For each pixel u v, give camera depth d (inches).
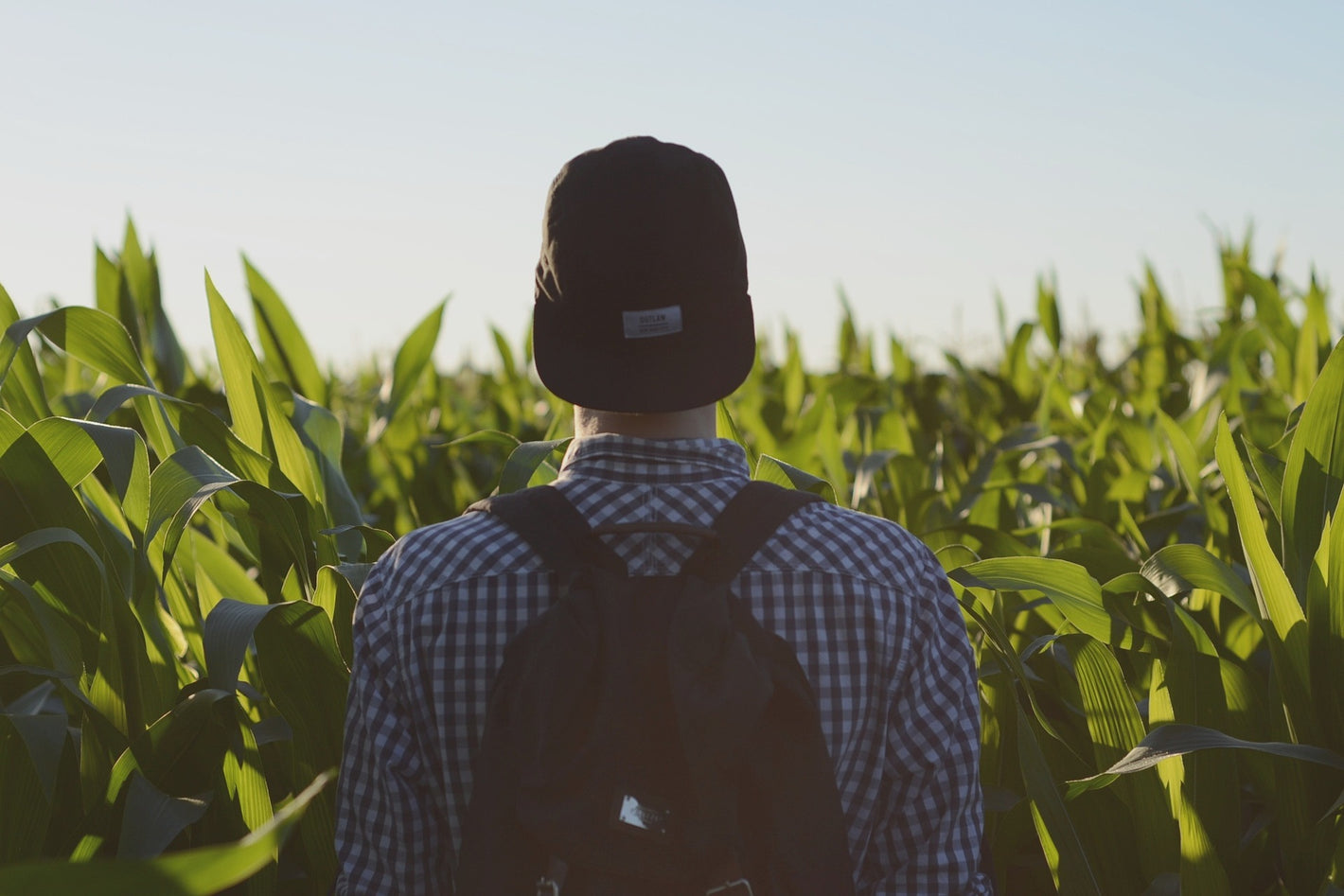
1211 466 107.0
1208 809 64.6
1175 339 172.2
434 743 42.9
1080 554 86.7
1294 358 139.1
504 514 44.2
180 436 78.5
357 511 89.5
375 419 133.0
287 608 62.0
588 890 37.9
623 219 43.3
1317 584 61.2
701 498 44.3
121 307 113.5
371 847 44.3
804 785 39.5
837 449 120.1
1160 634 75.7
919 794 43.7
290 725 65.1
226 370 81.1
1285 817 63.7
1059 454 116.6
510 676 40.8
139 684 64.8
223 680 57.8
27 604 64.1
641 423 44.9
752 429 145.6
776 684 40.1
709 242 44.2
